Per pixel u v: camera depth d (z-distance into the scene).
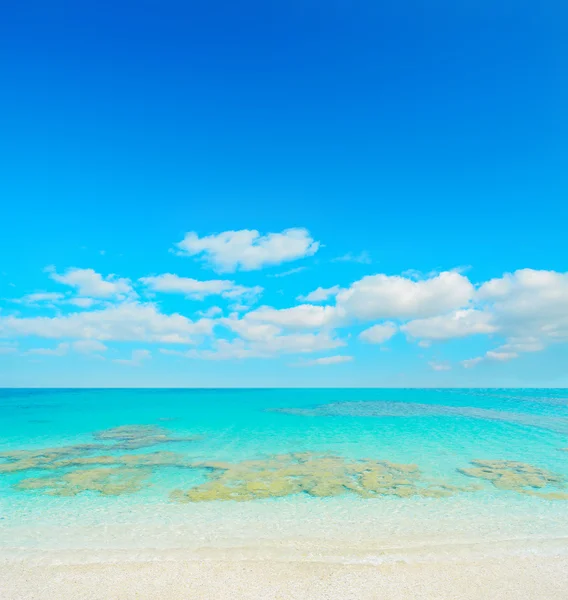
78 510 14.37
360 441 28.19
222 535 12.19
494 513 14.05
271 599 8.73
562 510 14.35
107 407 56.16
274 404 62.94
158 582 9.40
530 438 29.44
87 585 9.25
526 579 9.54
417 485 17.34
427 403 63.56
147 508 14.59
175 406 58.69
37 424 37.31
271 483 17.62
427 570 10.00
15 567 10.10
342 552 11.01
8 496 15.88
